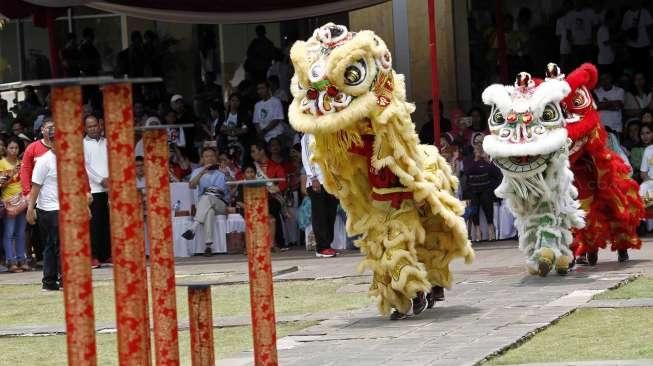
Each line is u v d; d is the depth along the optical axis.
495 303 17.34
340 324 16.53
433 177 16.42
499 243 26.92
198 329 9.61
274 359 9.59
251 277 9.55
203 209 28.70
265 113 30.41
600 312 16.00
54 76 29.75
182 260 27.91
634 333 14.35
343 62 15.59
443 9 32.75
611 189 20.48
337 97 15.75
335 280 21.62
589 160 20.31
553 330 15.01
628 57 32.88
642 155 26.88
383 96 15.84
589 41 32.72
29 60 36.62
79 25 36.47
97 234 26.88
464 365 12.91
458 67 33.03
